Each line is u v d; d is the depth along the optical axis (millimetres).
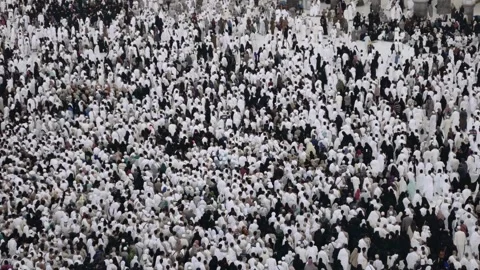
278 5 64875
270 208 36188
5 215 36781
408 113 45250
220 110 47531
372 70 51344
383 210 35719
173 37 59438
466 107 46000
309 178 38625
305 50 54625
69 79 52250
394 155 41312
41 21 62656
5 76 53188
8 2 66438
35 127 46125
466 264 32031
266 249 32938
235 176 38594
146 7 65250
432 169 38969
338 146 42594
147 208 37031
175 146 42562
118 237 34469
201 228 34625
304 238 33875
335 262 32344
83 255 34000
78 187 38562
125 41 57812
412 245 33375
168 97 49344
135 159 41125
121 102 48281
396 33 56312
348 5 62594
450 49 53031
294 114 45312
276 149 41906
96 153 41844
